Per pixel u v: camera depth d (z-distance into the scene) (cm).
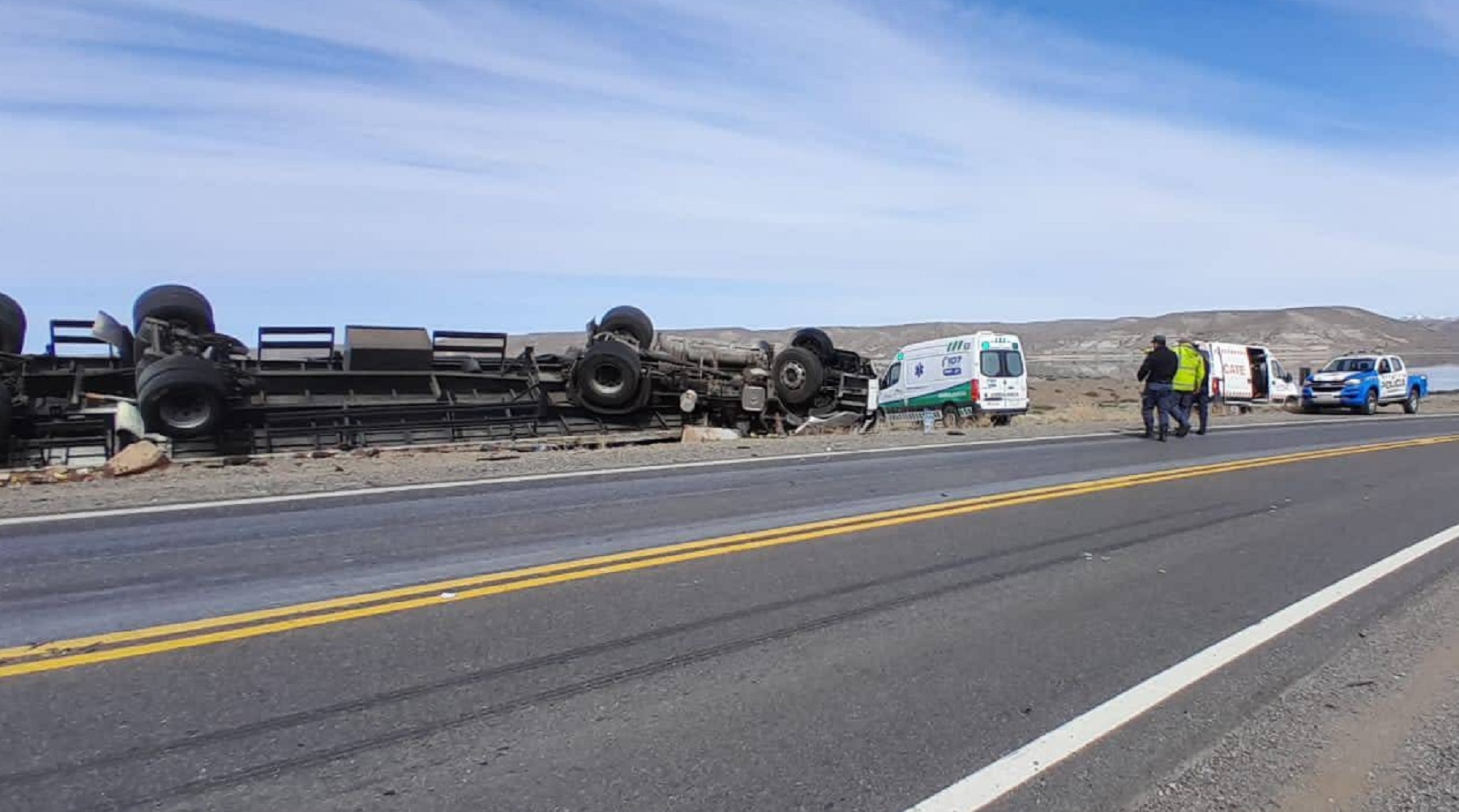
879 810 344
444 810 331
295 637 500
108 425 1577
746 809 340
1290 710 453
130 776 347
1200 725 430
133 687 429
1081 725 423
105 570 632
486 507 881
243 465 1276
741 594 605
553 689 442
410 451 1596
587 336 2205
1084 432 1933
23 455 1516
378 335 1794
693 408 2047
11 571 627
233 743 376
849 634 536
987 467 1275
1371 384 3225
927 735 407
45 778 344
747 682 460
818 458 1348
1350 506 1035
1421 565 751
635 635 519
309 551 692
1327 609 619
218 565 648
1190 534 849
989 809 348
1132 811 352
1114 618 585
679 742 391
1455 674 508
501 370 1953
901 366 2603
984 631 550
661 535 771
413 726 397
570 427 1942
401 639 500
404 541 729
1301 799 370
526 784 353
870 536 789
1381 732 433
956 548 759
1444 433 2169
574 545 728
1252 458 1481
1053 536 817
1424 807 366
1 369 1596
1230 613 603
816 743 395
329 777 352
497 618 540
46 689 425
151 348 1641
